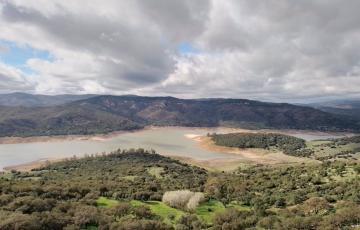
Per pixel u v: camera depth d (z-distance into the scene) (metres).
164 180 169.75
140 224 76.88
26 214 70.75
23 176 189.25
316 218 85.75
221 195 120.12
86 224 73.88
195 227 85.94
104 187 119.19
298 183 137.38
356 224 81.62
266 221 86.38
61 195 98.12
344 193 111.81
